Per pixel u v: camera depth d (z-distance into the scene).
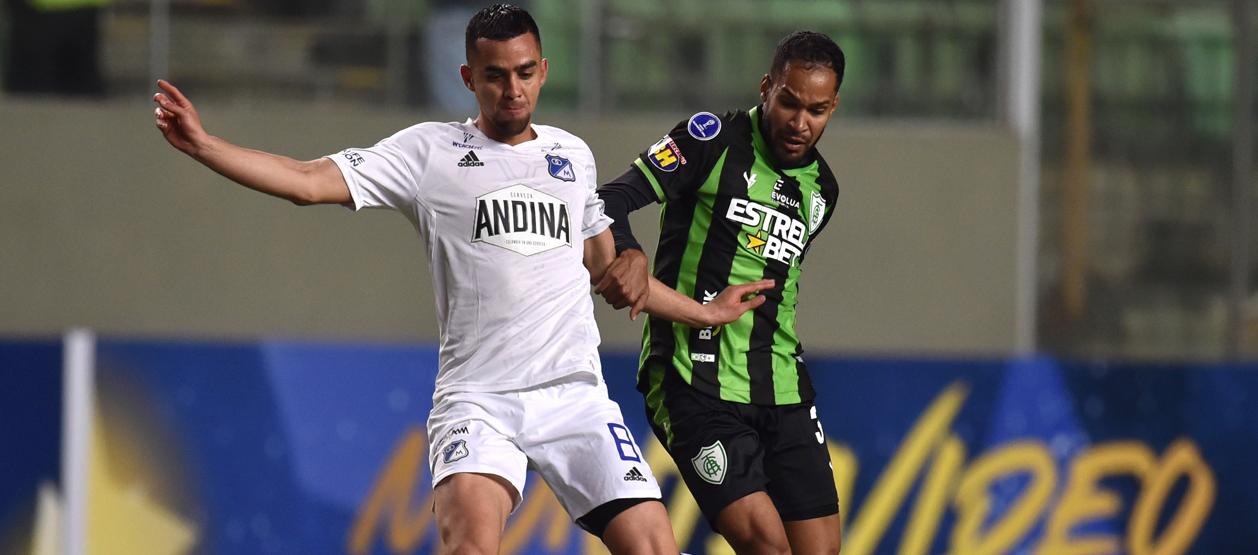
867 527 19.53
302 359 18.89
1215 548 20.41
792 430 13.08
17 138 25.44
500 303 11.32
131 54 25.89
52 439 18.30
